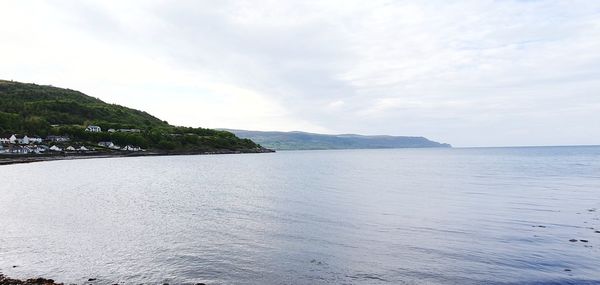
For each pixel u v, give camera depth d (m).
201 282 22.48
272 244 30.17
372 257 26.94
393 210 45.19
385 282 22.50
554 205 47.41
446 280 22.77
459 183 76.19
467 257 26.81
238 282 22.55
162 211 44.19
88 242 30.52
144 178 89.94
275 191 64.31
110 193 60.94
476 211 44.03
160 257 26.91
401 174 104.88
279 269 24.61
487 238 31.69
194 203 50.38
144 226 36.16
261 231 34.44
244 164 163.88
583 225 36.09
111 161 177.38
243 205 48.81
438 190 64.81
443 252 28.00
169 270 24.41
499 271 24.09
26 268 24.73
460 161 186.50
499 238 31.64
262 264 25.56
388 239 31.64
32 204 48.81
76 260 26.23
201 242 30.64
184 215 41.72
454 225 36.69
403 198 55.25
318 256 27.20
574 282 22.28
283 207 47.28
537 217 40.09
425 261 26.06
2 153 171.50
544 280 22.61
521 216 40.75
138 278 23.09
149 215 41.62
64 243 30.25
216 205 48.75
